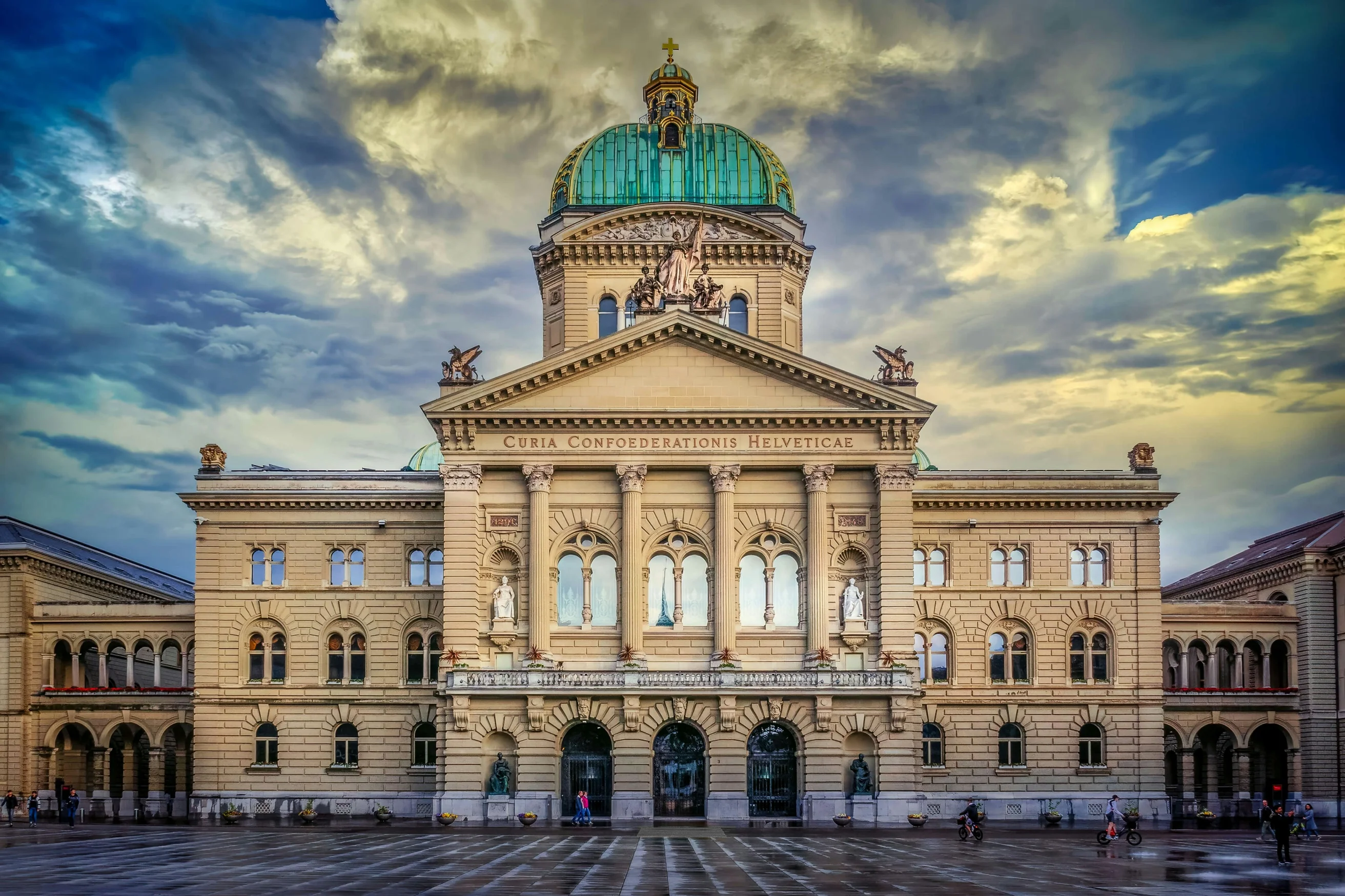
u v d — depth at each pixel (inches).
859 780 3193.9
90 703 3811.5
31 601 3890.3
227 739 3619.6
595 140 4055.1
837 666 3319.4
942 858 2351.1
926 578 3700.8
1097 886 1889.8
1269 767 3959.2
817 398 3380.9
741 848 2519.7
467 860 2224.4
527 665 3265.3
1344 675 3782.0
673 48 4173.2
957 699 3624.5
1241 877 2059.5
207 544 3693.4
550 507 3395.7
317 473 3737.7
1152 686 3641.7
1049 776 3599.9
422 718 3607.3
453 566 3329.2
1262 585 4156.0
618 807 3159.5
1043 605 3676.2
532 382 3366.1
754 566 3410.4
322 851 2395.4
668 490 3408.0
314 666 3639.3
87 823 3432.6
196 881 1862.7
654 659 3344.0
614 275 3873.0
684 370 3393.2
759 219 3841.0
